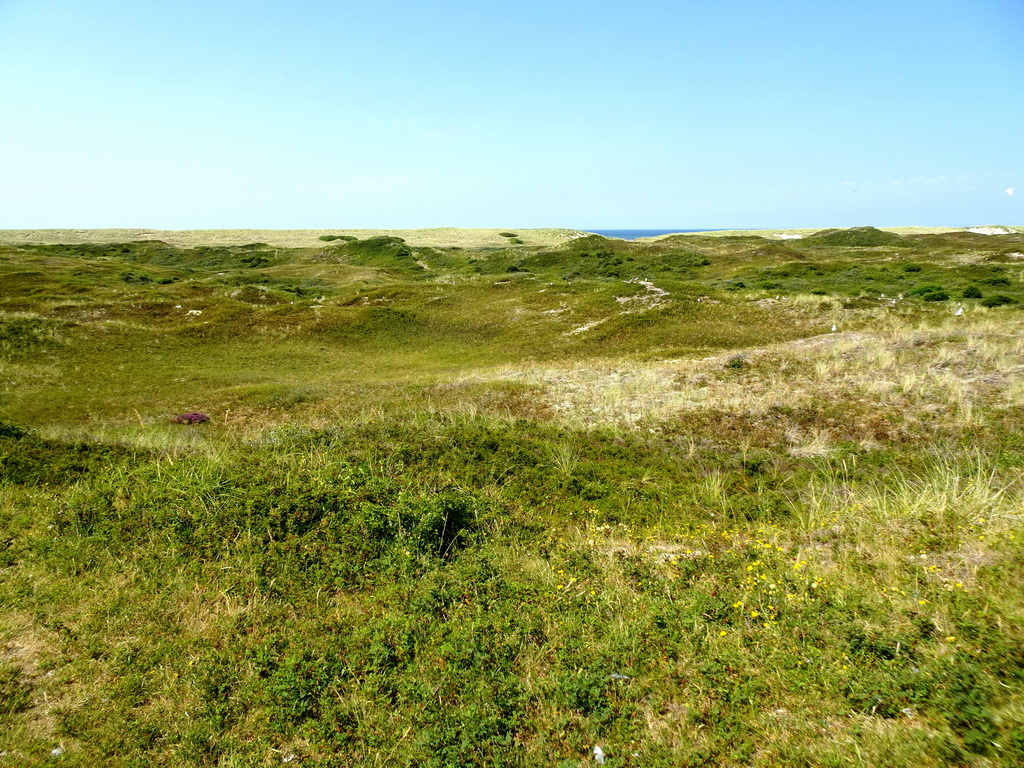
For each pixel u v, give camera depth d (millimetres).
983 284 34812
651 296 30938
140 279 46125
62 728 4027
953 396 10500
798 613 4652
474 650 4535
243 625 5160
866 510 6645
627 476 9117
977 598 4398
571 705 3984
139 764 3777
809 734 3500
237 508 6859
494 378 17016
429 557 6223
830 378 12289
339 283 50000
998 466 8102
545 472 9125
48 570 6023
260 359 26281
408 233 95688
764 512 7699
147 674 4539
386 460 8922
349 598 5645
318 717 4133
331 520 6680
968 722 3330
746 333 25578
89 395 19734
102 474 8289
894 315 25219
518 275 41406
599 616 5027
